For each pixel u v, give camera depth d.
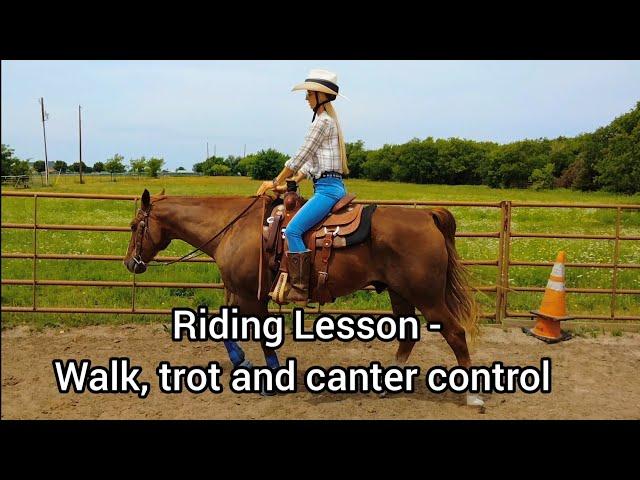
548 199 34.47
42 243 10.45
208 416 4.07
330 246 4.04
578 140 59.91
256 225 4.32
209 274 8.09
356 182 70.00
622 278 8.39
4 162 52.16
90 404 4.22
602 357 5.46
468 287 4.27
